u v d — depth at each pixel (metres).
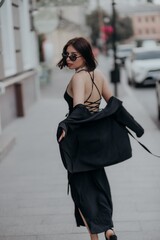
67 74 32.41
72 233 4.59
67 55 3.84
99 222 3.84
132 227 4.68
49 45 28.05
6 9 11.71
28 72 14.84
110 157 3.72
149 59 22.41
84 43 3.84
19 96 12.88
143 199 5.61
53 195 5.94
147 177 6.66
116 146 3.76
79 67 3.89
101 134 3.69
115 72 17.64
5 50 11.92
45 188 6.28
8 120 11.86
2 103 11.17
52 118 12.74
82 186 3.87
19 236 4.57
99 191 3.90
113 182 6.45
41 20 16.00
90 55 3.86
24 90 14.23
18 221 5.01
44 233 4.62
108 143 3.72
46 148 8.95
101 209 3.86
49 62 27.58
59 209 5.36
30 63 15.21
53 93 20.06
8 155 8.43
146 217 4.96
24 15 14.73
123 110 3.80
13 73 12.01
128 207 5.32
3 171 7.31
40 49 26.48
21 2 14.63
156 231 4.55
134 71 21.38
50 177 6.85
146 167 7.26
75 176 3.86
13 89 12.59
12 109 12.39
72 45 3.84
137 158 7.90
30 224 4.90
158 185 6.22
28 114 13.64
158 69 21.17
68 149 3.65
